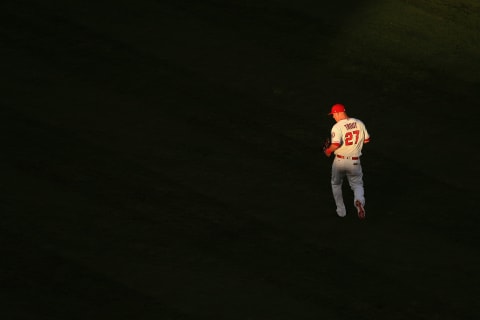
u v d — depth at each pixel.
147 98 58.41
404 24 69.25
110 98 58.09
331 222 48.19
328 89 60.84
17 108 56.38
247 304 41.53
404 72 63.47
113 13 67.19
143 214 47.78
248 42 65.25
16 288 41.84
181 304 41.34
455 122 58.41
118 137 54.44
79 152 52.72
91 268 43.53
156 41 64.31
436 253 45.84
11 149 52.53
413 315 41.28
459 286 43.38
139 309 40.91
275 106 58.59
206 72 61.50
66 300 41.31
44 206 47.81
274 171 52.38
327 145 47.47
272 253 45.28
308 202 49.88
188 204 48.91
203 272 43.62
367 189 51.47
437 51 66.31
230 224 47.50
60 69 60.56
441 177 52.75
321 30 67.44
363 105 59.50
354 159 47.25
